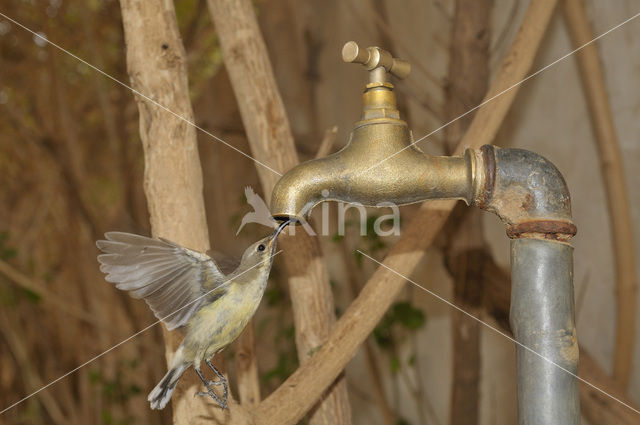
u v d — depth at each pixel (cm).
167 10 323
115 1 964
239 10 393
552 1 388
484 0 586
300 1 948
